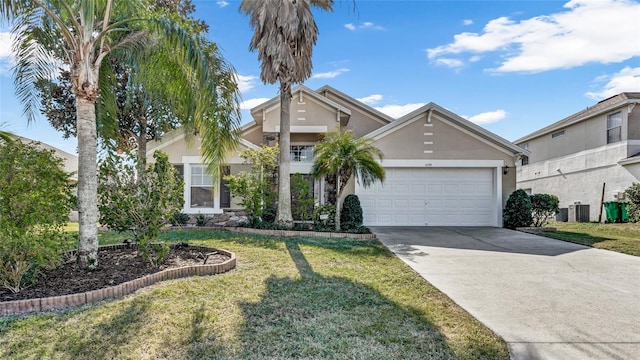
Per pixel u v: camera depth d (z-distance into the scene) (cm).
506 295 562
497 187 1455
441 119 1475
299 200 1316
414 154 1469
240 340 383
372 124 1898
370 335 402
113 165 677
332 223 1287
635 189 1495
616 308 506
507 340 401
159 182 680
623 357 366
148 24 675
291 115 1555
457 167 1474
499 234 1227
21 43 737
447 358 357
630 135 1675
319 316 454
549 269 731
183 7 1566
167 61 785
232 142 857
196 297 509
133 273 603
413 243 1037
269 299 511
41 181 534
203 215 1420
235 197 1391
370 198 1481
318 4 1271
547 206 1410
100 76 811
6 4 607
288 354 357
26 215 504
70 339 378
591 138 1881
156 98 943
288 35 1171
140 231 672
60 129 1483
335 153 1169
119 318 430
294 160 1623
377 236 1166
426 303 512
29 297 482
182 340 380
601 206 1795
